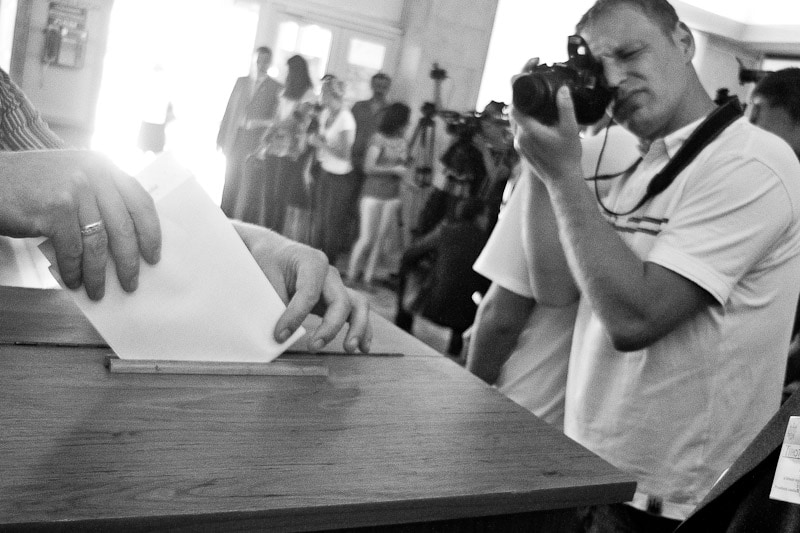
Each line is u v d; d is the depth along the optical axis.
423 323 5.38
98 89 7.24
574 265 1.27
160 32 7.29
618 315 1.23
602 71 1.28
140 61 7.27
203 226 0.79
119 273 0.73
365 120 6.38
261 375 0.87
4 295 1.03
